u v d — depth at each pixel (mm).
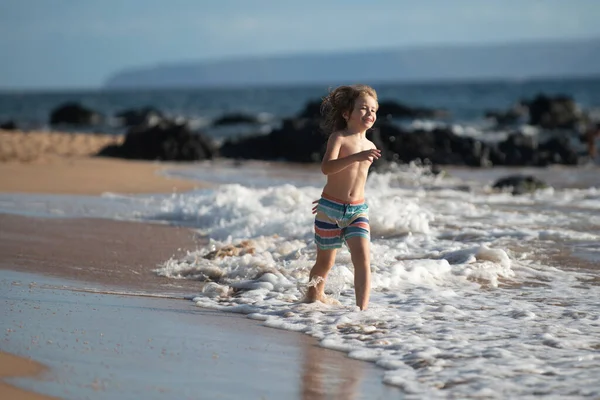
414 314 9617
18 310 9336
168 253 14141
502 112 91125
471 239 15375
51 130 77250
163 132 43781
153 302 10281
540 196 24422
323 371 7312
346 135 10047
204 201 19609
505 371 7199
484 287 11539
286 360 7652
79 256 13586
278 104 155375
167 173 31781
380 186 26656
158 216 18859
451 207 20438
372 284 11266
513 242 15023
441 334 8602
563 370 7242
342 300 10438
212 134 69250
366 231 9773
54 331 8375
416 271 11945
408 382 6930
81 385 6617
